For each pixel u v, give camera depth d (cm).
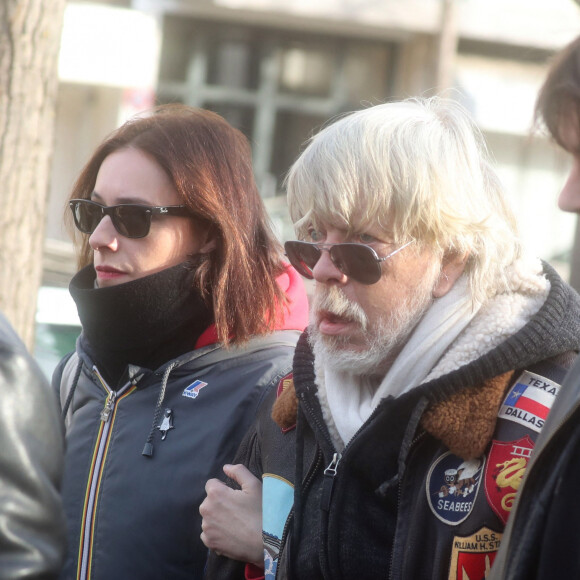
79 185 369
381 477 253
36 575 198
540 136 192
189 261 345
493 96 2220
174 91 2270
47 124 501
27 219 495
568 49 180
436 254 262
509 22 2181
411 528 244
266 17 2223
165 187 343
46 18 496
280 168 2322
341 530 254
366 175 261
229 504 292
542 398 243
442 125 271
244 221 351
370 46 2325
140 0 2158
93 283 368
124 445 334
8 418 206
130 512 324
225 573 295
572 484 196
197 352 341
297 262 279
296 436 276
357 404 269
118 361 348
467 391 243
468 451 238
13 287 492
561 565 194
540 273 270
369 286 264
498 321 249
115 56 1708
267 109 2312
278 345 349
